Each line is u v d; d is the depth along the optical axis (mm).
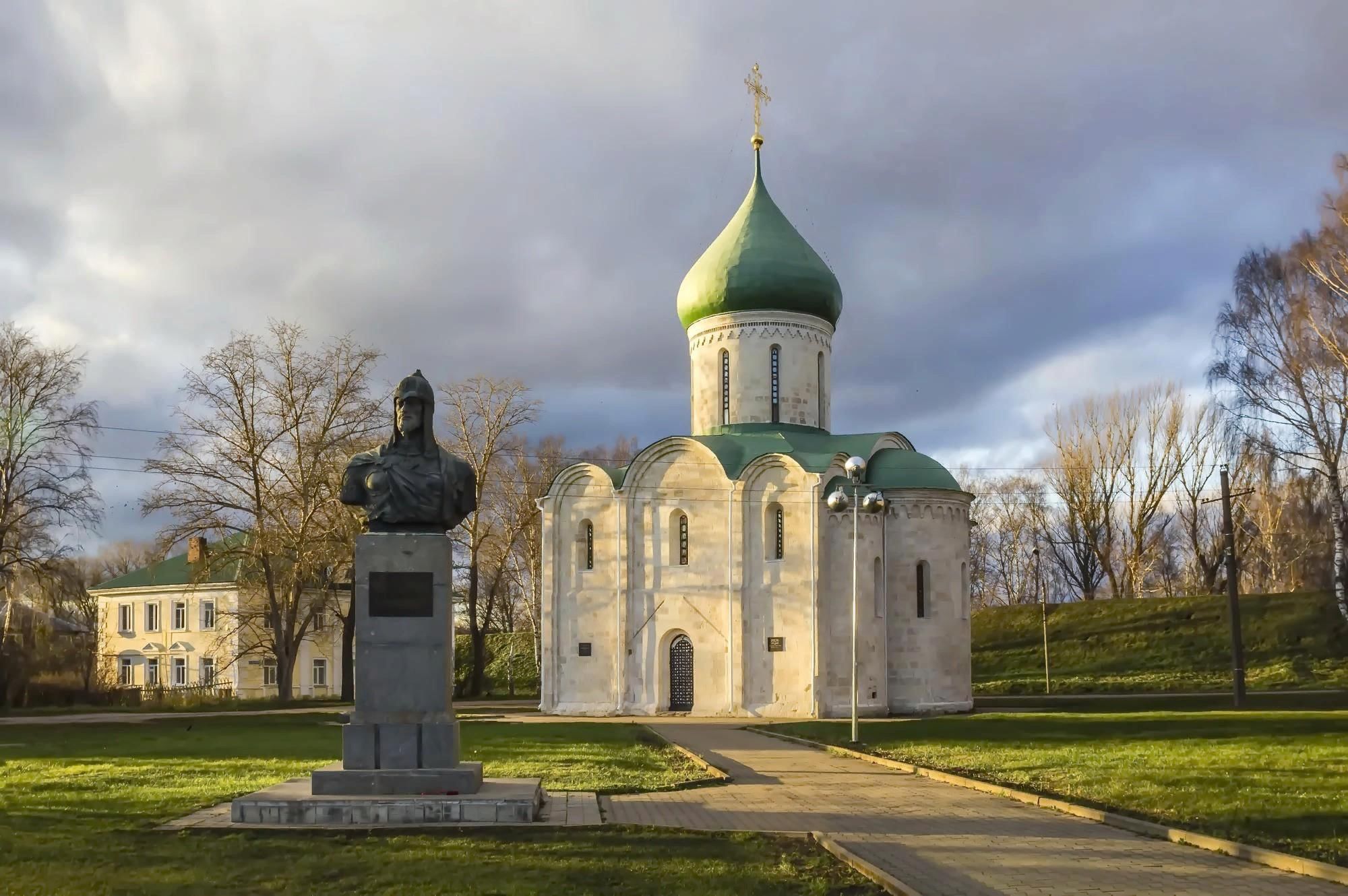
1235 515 83562
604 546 59188
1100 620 78625
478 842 17250
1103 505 91312
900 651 56656
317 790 19797
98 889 14070
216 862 15812
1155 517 95438
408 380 21953
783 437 59344
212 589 86125
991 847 17453
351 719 20578
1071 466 91938
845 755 33250
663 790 24078
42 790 23625
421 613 20875
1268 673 68062
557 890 14148
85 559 129125
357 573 20922
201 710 64188
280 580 68188
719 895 13930
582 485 59969
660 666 57406
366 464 21812
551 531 59781
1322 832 17719
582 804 21281
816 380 62438
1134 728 38656
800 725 46438
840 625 55719
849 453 58688
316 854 16344
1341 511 56688
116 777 25938
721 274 61594
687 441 58469
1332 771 25188
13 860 15859
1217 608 76188
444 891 14062
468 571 85562
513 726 47531
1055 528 104500
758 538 56812
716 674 56469
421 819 18875
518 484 83625
